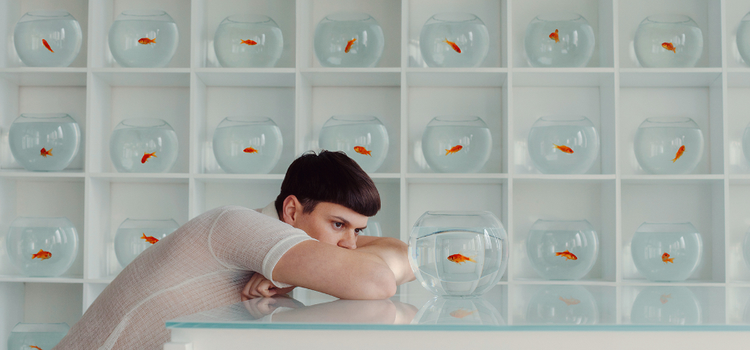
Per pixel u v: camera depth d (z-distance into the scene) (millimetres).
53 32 2078
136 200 2297
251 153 2002
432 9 2277
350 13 2096
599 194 2229
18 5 2305
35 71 2066
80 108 2318
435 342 466
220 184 2277
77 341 882
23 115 2094
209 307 852
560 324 469
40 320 2281
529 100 2268
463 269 684
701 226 2201
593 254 1985
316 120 2289
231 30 2066
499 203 2256
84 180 2186
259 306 594
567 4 2258
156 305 837
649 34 2033
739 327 464
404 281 979
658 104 2236
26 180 2289
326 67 2070
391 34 2273
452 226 696
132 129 2041
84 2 2316
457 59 2037
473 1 2270
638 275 2223
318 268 759
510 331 464
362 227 1044
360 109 2279
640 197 2234
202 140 2199
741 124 2227
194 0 2082
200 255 857
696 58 2033
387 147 2055
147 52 2072
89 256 2051
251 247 810
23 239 1998
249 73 2051
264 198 2273
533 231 2035
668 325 466
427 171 2271
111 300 875
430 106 2279
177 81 2201
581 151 1973
